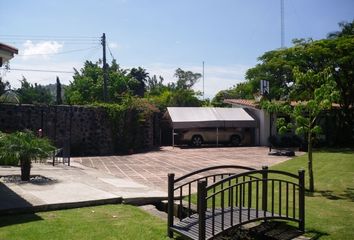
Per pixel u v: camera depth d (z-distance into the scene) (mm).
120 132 21781
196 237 5578
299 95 19844
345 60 22688
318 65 24547
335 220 7023
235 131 26594
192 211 7484
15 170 12391
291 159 17156
